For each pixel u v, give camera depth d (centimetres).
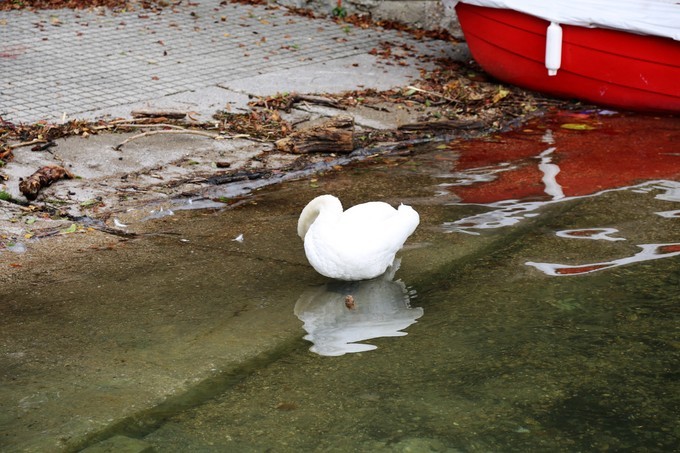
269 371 484
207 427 432
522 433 426
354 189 783
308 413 444
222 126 927
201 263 623
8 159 802
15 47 1156
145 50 1176
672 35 966
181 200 745
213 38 1251
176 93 1020
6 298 566
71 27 1259
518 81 1108
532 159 870
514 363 493
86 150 838
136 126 898
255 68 1132
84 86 1025
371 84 1098
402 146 912
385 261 591
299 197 762
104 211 714
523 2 1035
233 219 708
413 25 1396
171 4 1407
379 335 525
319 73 1129
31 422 434
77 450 412
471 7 1094
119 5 1381
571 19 1010
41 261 621
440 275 609
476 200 754
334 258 572
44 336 519
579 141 931
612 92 1038
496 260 631
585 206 736
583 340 518
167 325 534
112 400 454
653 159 866
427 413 443
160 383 470
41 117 920
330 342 516
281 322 540
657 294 577
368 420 438
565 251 646
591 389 466
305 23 1366
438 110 1025
